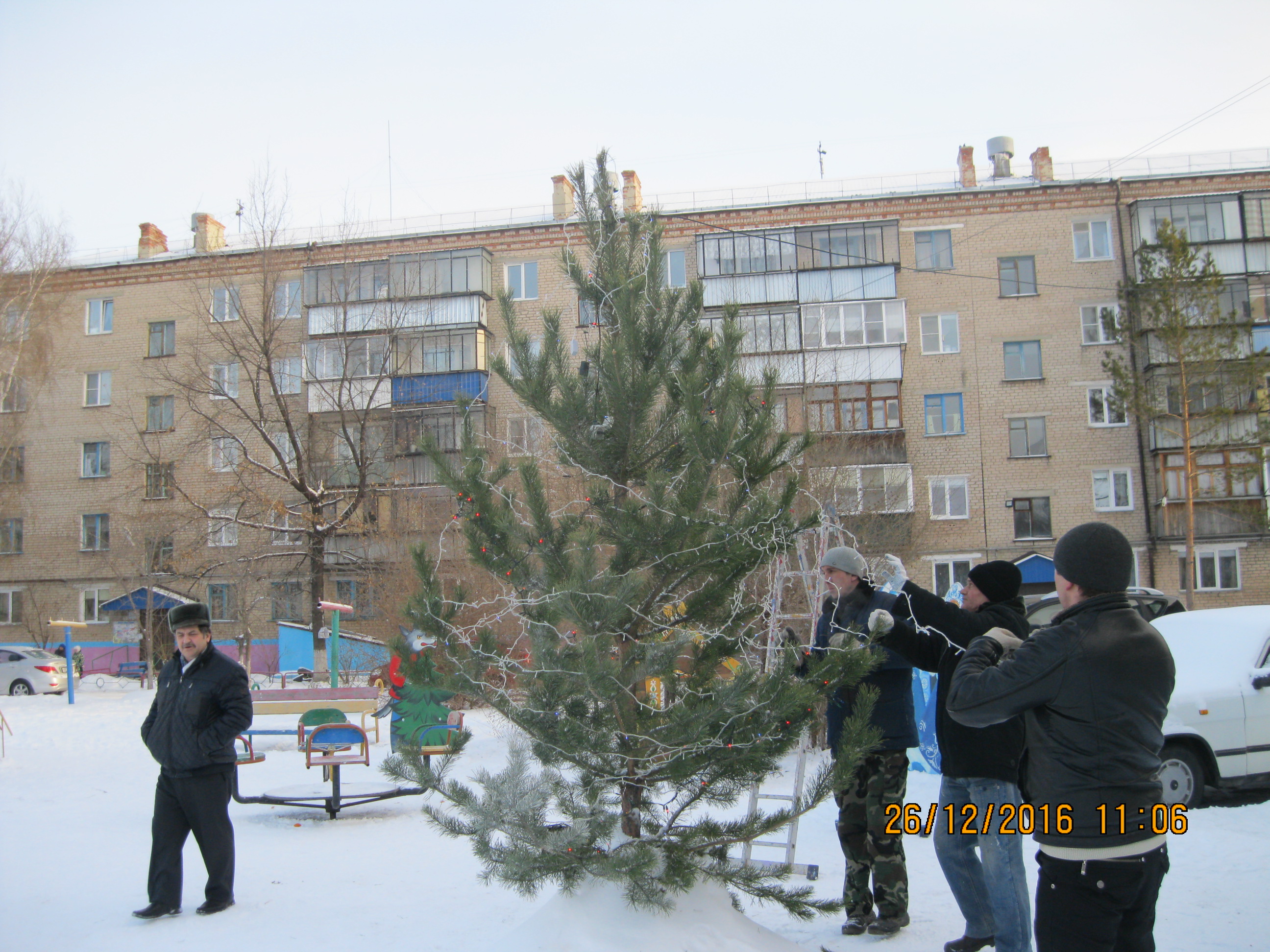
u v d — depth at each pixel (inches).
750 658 185.6
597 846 167.3
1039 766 123.9
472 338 1234.6
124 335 1439.5
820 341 1207.6
